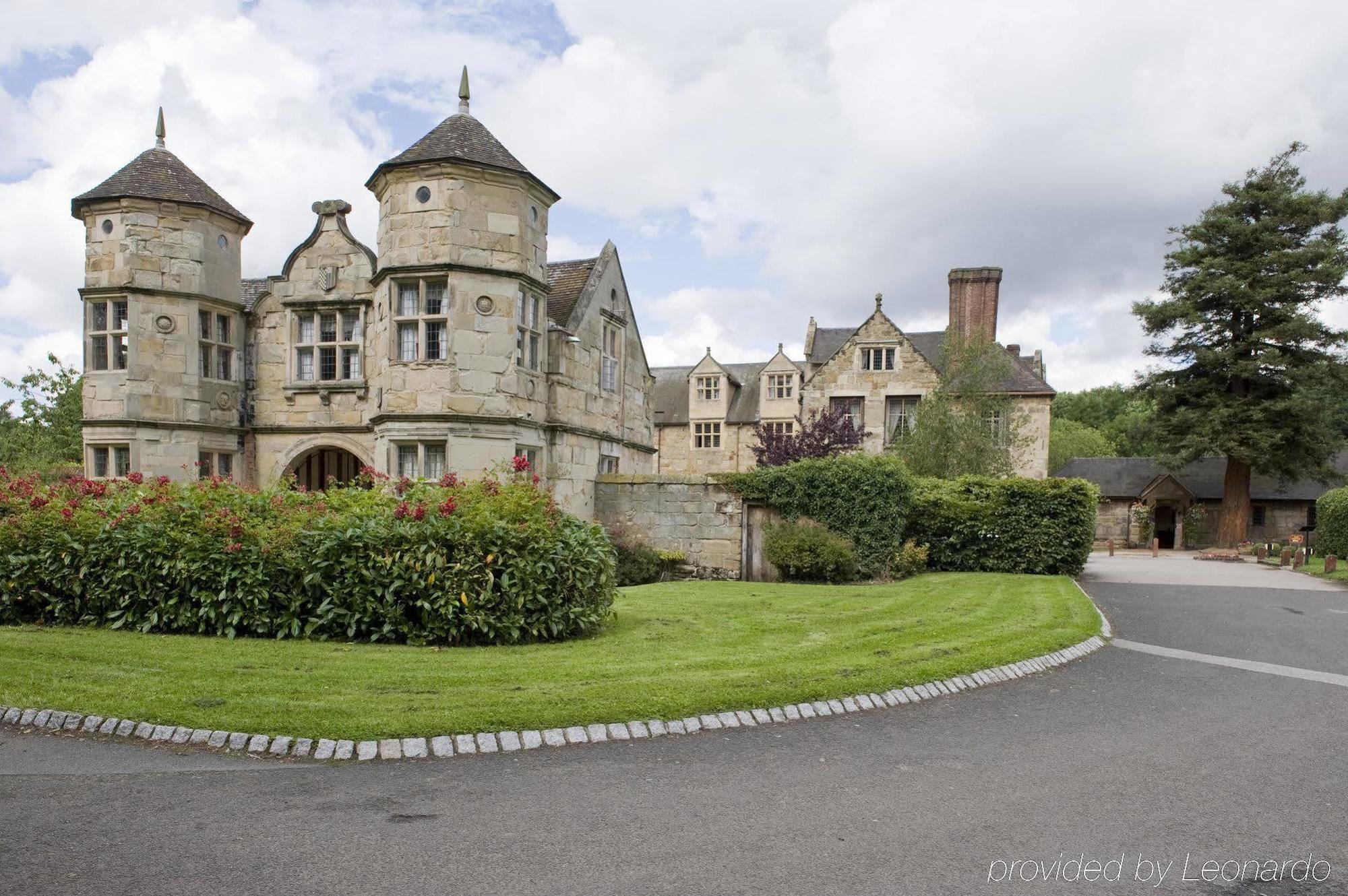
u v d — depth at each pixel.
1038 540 18.38
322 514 9.56
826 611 11.58
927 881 4.06
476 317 15.07
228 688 6.66
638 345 22.64
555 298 18.83
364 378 17.64
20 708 6.22
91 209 17.22
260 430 18.31
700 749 5.97
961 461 26.56
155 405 16.97
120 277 16.94
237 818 4.64
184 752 5.64
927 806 5.02
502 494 9.58
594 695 6.69
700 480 18.11
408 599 8.77
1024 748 6.17
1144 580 19.11
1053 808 5.02
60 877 3.92
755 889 3.94
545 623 9.02
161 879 3.92
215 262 17.91
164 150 17.97
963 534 18.83
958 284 35.16
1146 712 7.24
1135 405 69.62
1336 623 12.48
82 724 6.01
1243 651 10.16
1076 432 57.16
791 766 5.68
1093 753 6.08
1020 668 8.66
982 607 12.16
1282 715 7.18
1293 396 32.38
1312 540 34.66
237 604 8.96
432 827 4.57
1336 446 32.69
